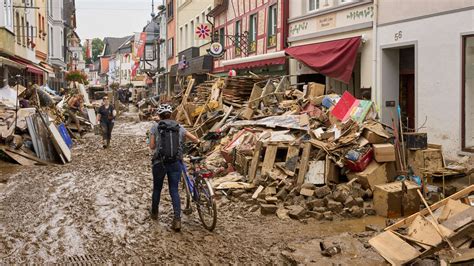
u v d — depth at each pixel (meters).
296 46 19.98
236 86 18.45
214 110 18.11
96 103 35.06
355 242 6.85
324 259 6.32
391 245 5.75
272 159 10.20
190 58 37.22
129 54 94.25
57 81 49.44
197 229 7.77
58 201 9.70
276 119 12.41
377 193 8.47
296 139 10.75
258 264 6.29
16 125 15.34
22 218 8.43
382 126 10.23
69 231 7.68
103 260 6.43
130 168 13.85
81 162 15.11
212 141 14.25
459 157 12.12
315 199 8.75
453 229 5.39
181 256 6.57
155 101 39.25
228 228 7.80
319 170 9.61
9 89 21.25
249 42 25.89
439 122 12.81
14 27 28.72
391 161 9.30
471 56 12.01
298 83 19.12
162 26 57.16
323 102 13.05
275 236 7.37
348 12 16.95
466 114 12.16
